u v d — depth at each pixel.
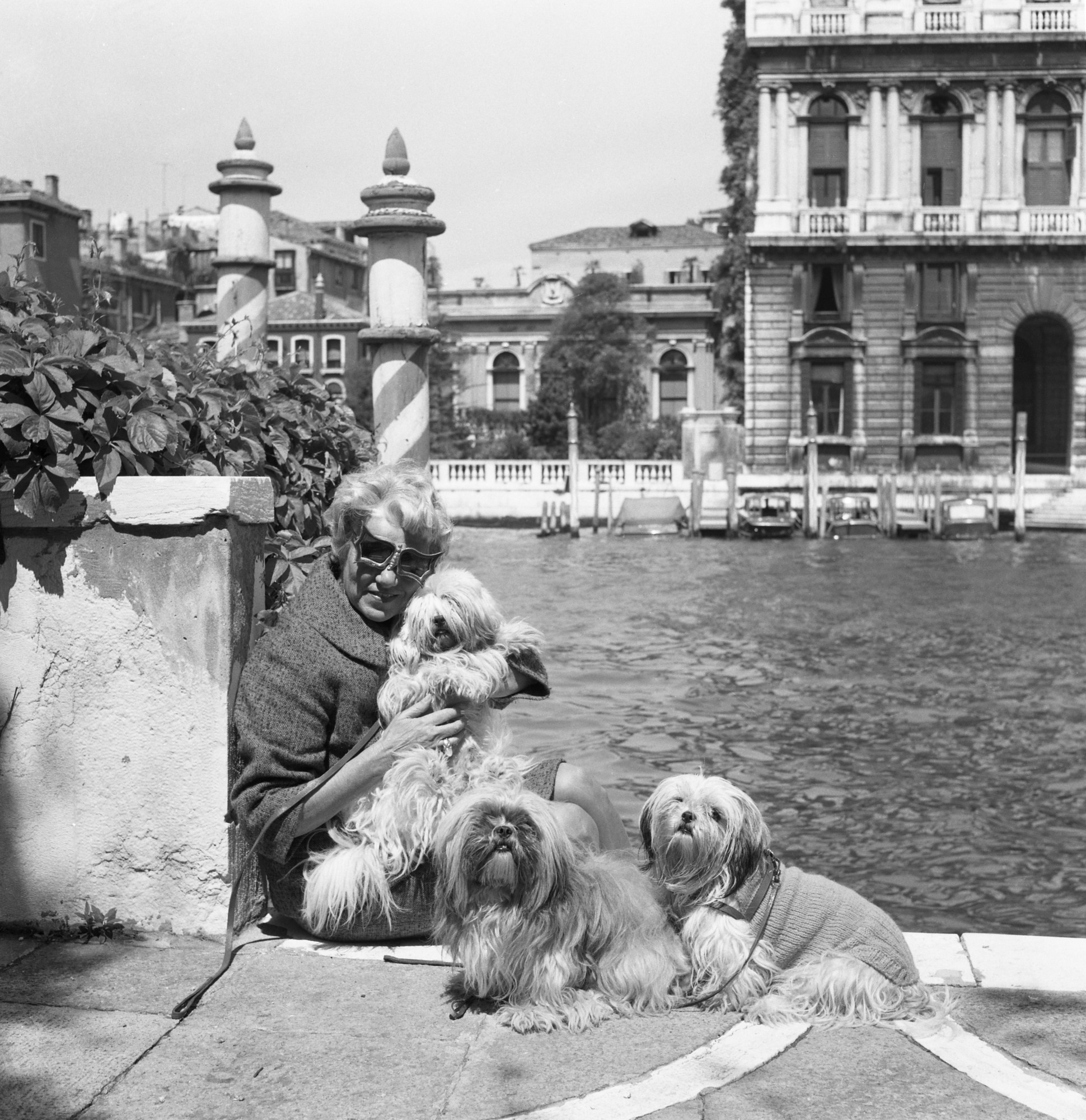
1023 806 10.62
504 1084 3.38
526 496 45.75
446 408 56.41
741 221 50.06
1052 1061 3.49
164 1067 3.45
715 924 3.76
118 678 4.14
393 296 9.21
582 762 11.97
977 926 8.11
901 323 44.66
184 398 5.08
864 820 10.27
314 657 3.99
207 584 4.08
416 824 3.88
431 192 9.20
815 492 41.66
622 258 76.31
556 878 3.62
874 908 3.87
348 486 4.02
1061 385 48.28
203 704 4.12
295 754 3.98
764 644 19.53
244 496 4.13
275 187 10.87
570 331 58.53
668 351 64.62
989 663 17.69
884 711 14.34
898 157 44.53
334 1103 3.29
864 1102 3.29
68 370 4.19
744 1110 3.26
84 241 51.78
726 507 43.78
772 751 12.49
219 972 3.96
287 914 4.23
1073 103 44.22
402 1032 3.64
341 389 9.31
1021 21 44.06
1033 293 44.41
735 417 44.72
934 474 43.06
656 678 16.36
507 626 4.05
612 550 37.28
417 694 3.89
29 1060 3.48
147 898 4.22
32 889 4.24
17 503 3.98
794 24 44.62
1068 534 41.50
